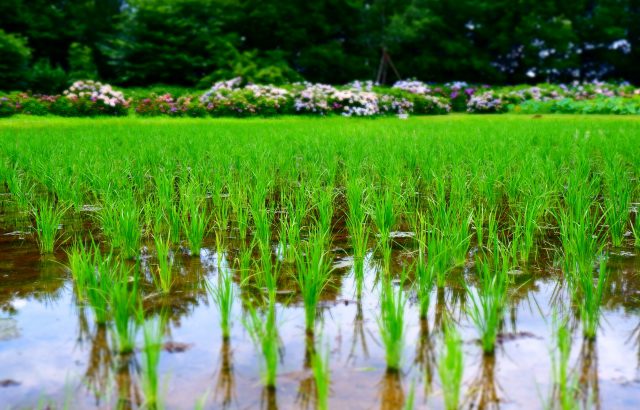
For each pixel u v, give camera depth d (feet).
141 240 15.51
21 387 7.72
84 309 10.59
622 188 17.56
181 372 8.11
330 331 9.62
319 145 31.22
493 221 15.92
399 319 8.34
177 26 100.12
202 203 19.72
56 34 110.93
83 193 21.20
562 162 23.80
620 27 137.08
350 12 125.49
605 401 7.31
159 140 35.04
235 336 9.38
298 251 13.85
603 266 9.56
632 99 76.54
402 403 7.26
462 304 10.77
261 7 116.88
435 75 136.98
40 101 63.10
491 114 79.56
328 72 122.42
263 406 7.20
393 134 39.60
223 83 76.33
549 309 10.54
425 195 20.93
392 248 14.89
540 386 7.70
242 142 34.35
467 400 7.33
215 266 13.20
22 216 18.48
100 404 7.27
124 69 100.58
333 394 7.51
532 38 133.80
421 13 131.75
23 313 10.37
